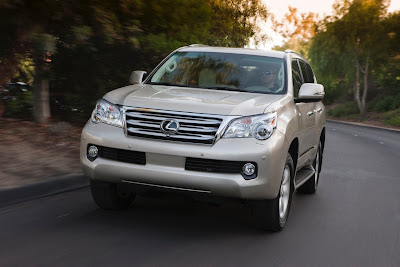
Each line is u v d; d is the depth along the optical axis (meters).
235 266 4.80
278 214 5.91
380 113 56.62
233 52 7.27
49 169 8.19
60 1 9.68
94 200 6.41
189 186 5.45
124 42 11.54
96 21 10.61
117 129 5.70
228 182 5.39
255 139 5.49
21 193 6.89
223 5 26.64
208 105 5.58
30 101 12.30
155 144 5.49
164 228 5.92
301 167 7.59
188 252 5.11
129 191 5.95
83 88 12.84
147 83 6.96
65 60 12.23
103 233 5.56
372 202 8.39
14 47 10.72
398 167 13.52
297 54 8.00
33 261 4.57
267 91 6.60
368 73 59.91
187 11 13.39
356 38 58.19
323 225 6.64
